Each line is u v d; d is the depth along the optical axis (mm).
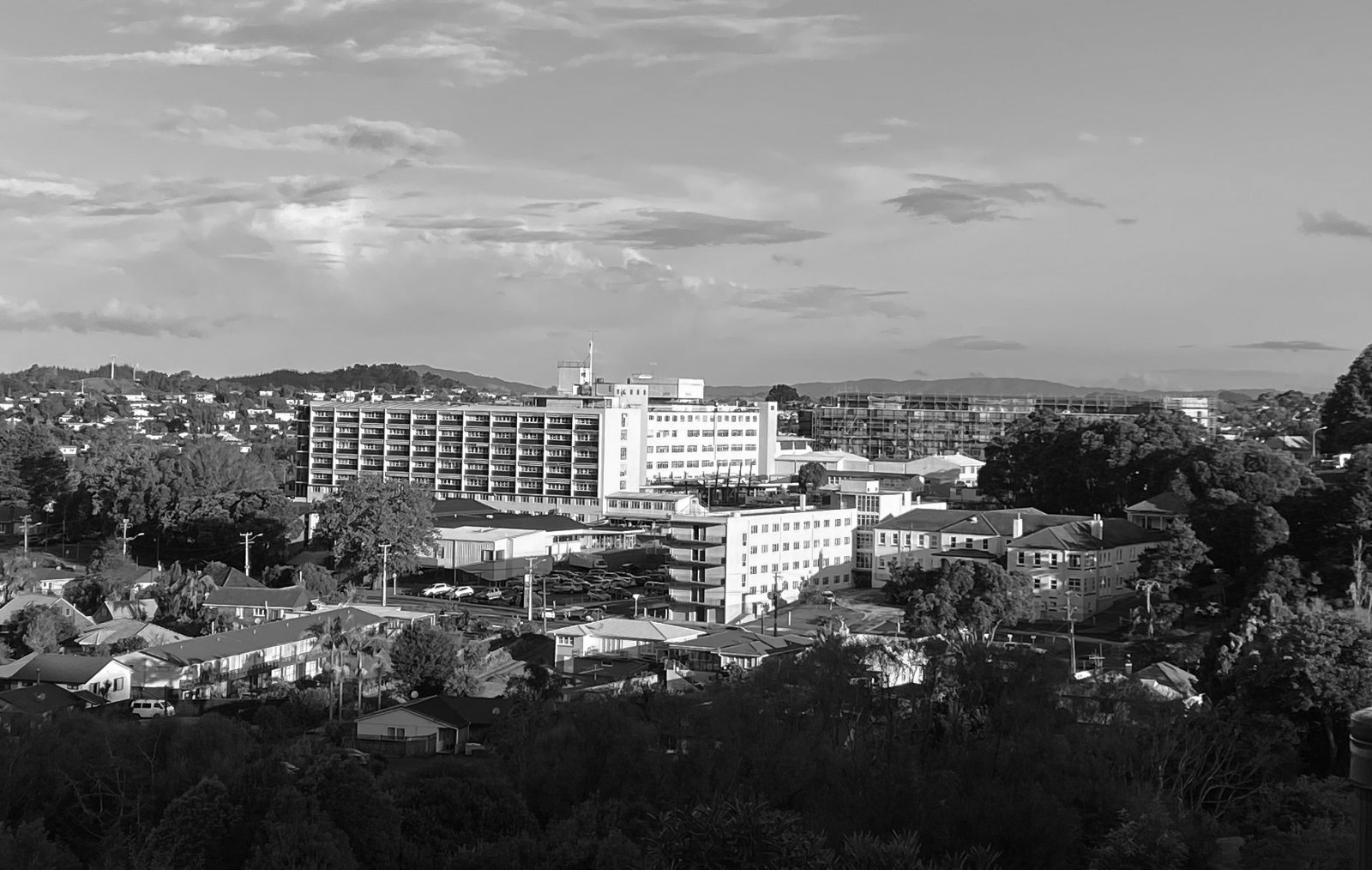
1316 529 156125
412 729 109000
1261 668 89250
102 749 91250
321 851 66188
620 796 80750
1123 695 83562
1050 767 71562
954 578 154750
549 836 70312
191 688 132500
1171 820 64062
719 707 82062
